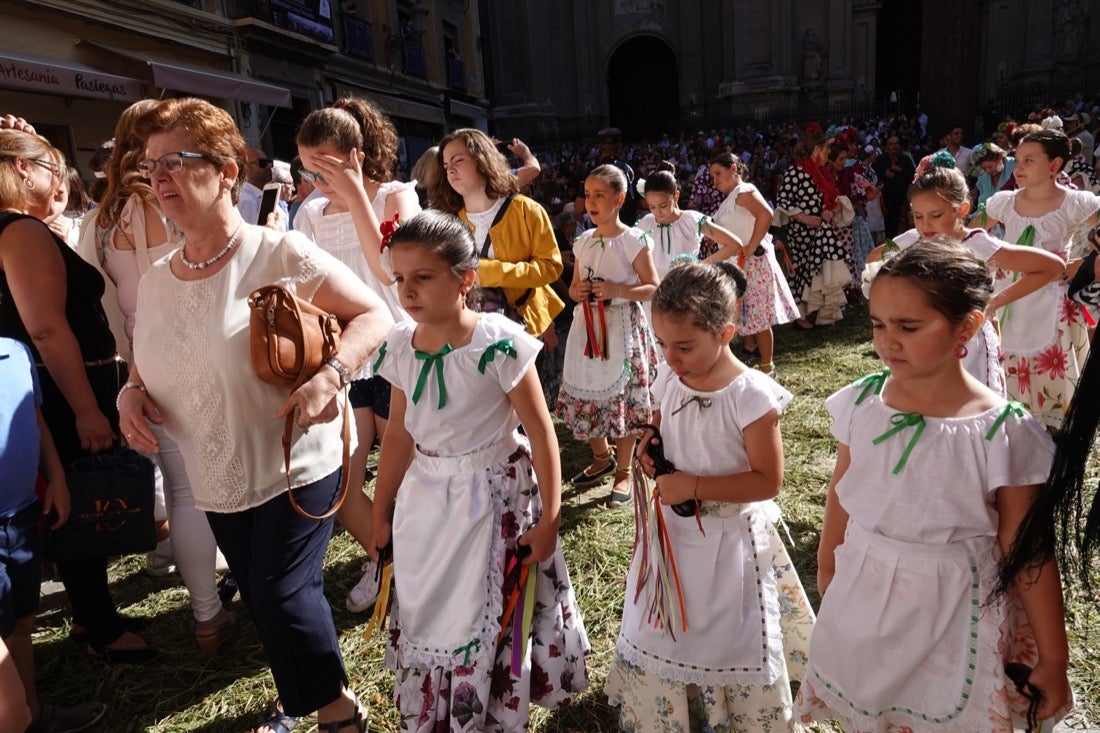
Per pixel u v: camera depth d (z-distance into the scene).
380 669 2.58
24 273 2.30
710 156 18.12
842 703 1.66
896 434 1.54
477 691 1.81
